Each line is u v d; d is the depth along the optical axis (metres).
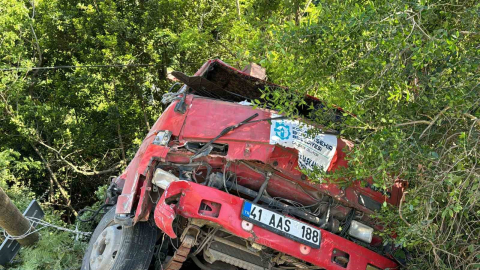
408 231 4.83
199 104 5.97
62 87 20.03
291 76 5.39
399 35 4.62
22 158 20.11
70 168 19.84
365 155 4.94
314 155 5.64
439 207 5.12
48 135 19.83
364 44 5.20
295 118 5.68
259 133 5.72
